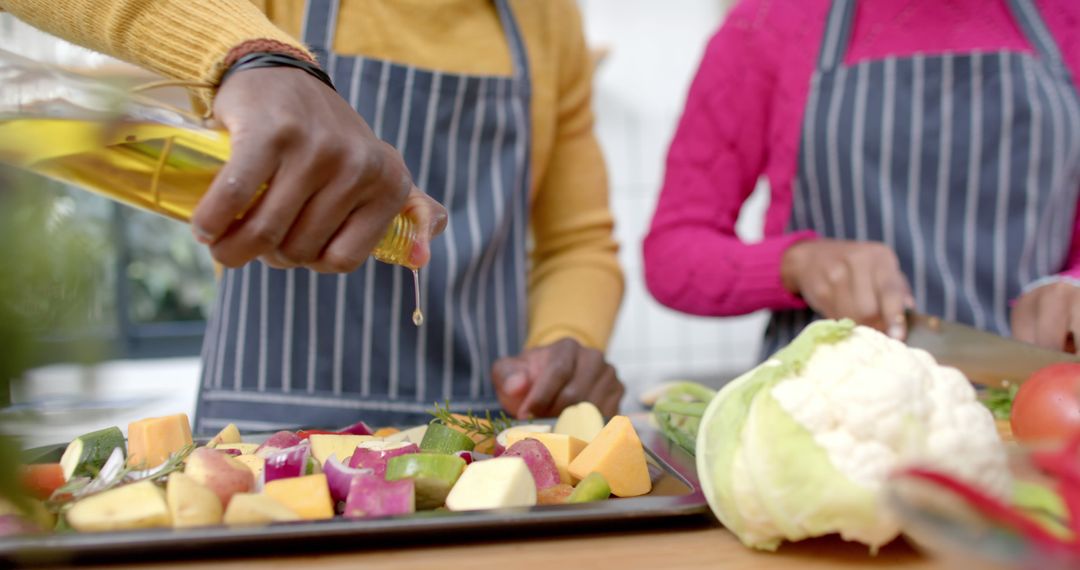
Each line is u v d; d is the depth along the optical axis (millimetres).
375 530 495
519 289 1140
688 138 1284
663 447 760
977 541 327
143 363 2352
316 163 534
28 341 282
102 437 630
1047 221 1144
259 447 669
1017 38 1156
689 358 2656
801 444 481
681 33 2627
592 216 1203
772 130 1249
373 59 1038
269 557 490
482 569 477
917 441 469
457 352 1067
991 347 911
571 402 903
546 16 1158
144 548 468
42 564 463
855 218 1179
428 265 1045
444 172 1071
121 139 556
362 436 677
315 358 1028
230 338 1032
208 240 532
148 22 601
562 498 597
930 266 1135
